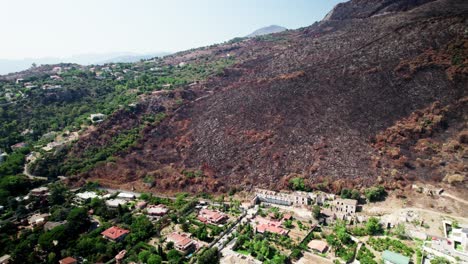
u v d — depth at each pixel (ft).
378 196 340.59
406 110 433.07
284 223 321.73
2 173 420.77
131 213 351.67
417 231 290.15
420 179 351.05
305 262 268.00
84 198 384.88
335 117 456.86
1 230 318.65
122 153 471.21
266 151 434.71
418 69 482.28
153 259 261.85
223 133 488.02
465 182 333.62
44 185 414.82
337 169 383.86
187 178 422.00
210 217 337.93
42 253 287.48
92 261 274.57
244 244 294.05
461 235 265.13
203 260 261.24
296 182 377.30
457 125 393.91
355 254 273.54
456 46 487.61
